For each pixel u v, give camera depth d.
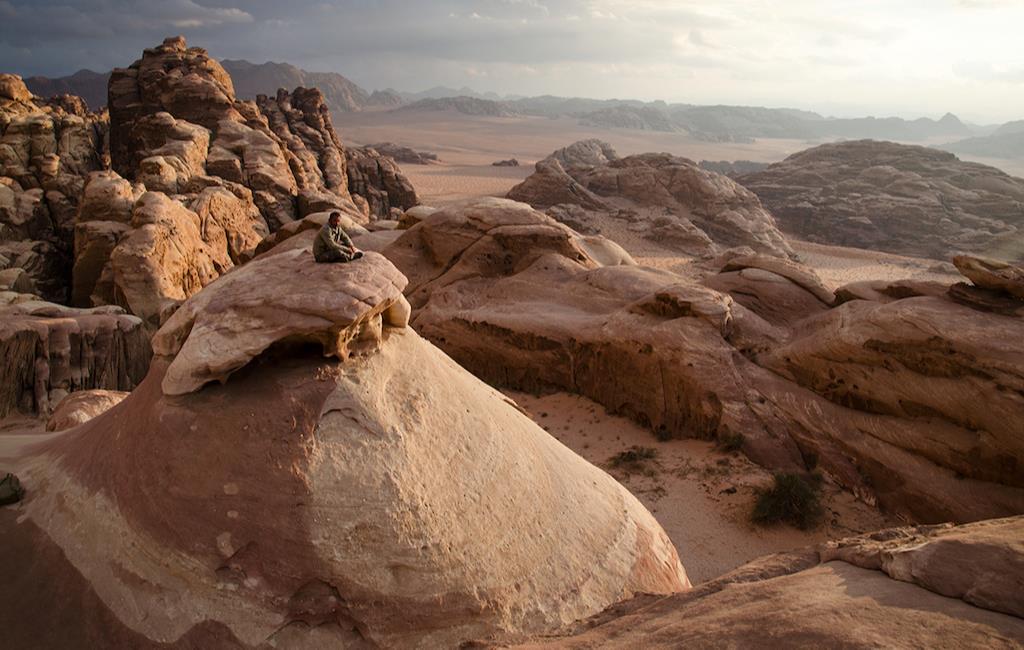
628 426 22.23
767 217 80.44
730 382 20.45
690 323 21.80
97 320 25.31
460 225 29.95
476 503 8.98
